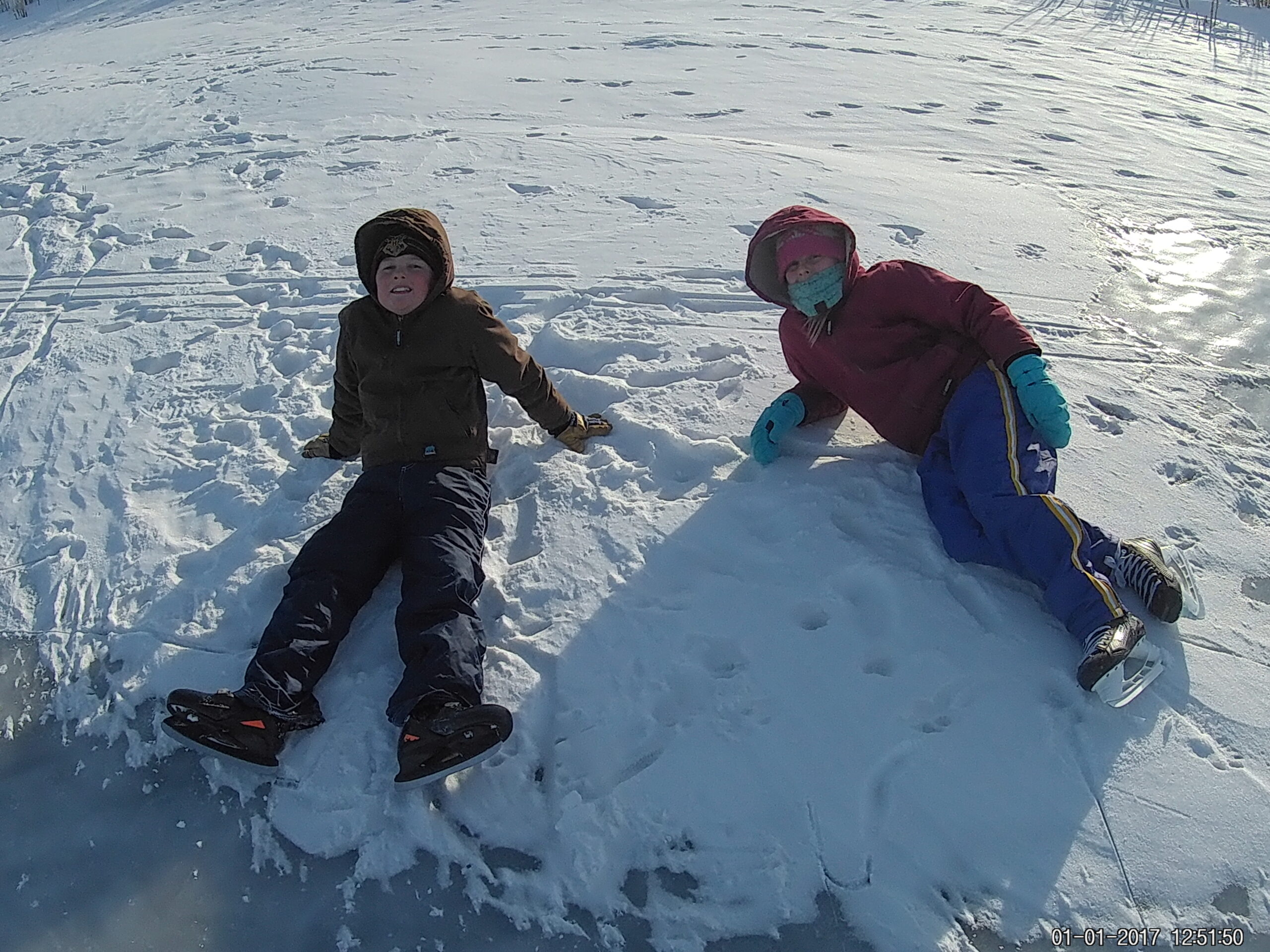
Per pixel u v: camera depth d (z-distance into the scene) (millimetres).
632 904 1896
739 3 10688
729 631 2383
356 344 2742
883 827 1971
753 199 4922
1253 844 1934
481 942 1860
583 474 2947
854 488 2805
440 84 7262
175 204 5164
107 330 3955
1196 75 8500
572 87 7176
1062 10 11102
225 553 2713
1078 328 3854
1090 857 1916
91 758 2219
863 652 2316
